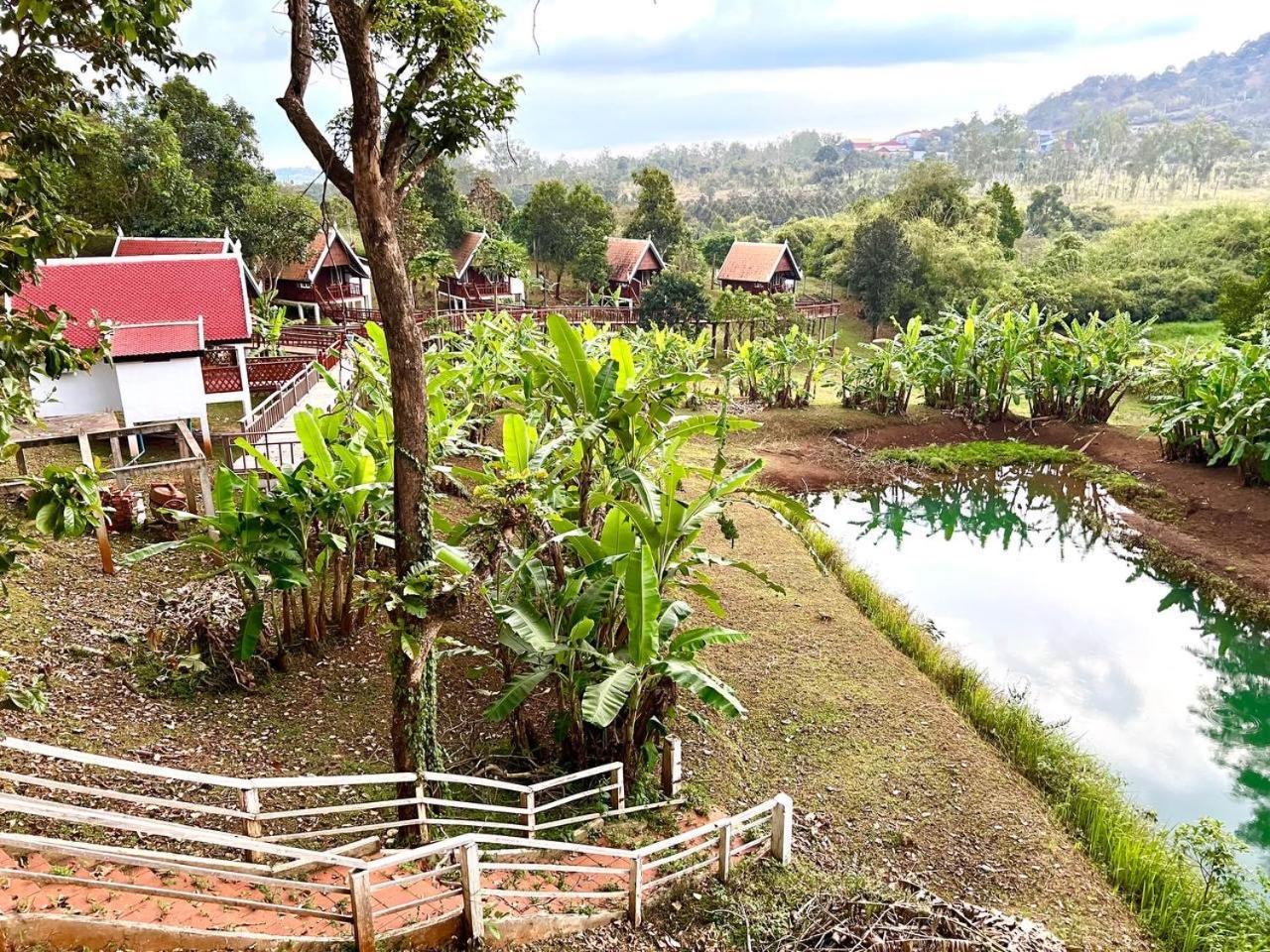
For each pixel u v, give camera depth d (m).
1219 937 8.20
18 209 7.21
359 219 7.04
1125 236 54.91
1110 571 19.88
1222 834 8.97
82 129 8.92
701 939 7.16
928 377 29.47
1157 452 25.53
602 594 8.71
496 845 7.87
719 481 10.68
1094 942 8.11
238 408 23.25
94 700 9.08
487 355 18.83
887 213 47.97
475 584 9.09
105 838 6.87
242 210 35.50
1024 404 32.16
